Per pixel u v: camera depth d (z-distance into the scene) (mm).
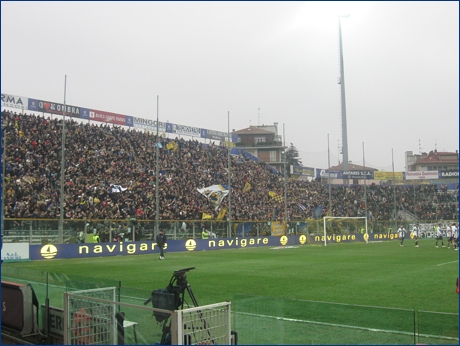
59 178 37875
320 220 50562
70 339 8188
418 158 102250
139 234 34875
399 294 13914
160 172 46625
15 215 32000
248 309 7543
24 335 9227
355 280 17281
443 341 6562
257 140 79375
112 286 8352
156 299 7398
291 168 64562
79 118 44312
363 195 66375
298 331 7414
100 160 42500
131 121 48406
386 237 57875
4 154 33906
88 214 36312
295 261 26172
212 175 51625
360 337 7188
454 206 70000
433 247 41094
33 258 27734
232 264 24406
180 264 24672
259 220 46844
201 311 6695
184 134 53812
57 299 9055
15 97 39906
